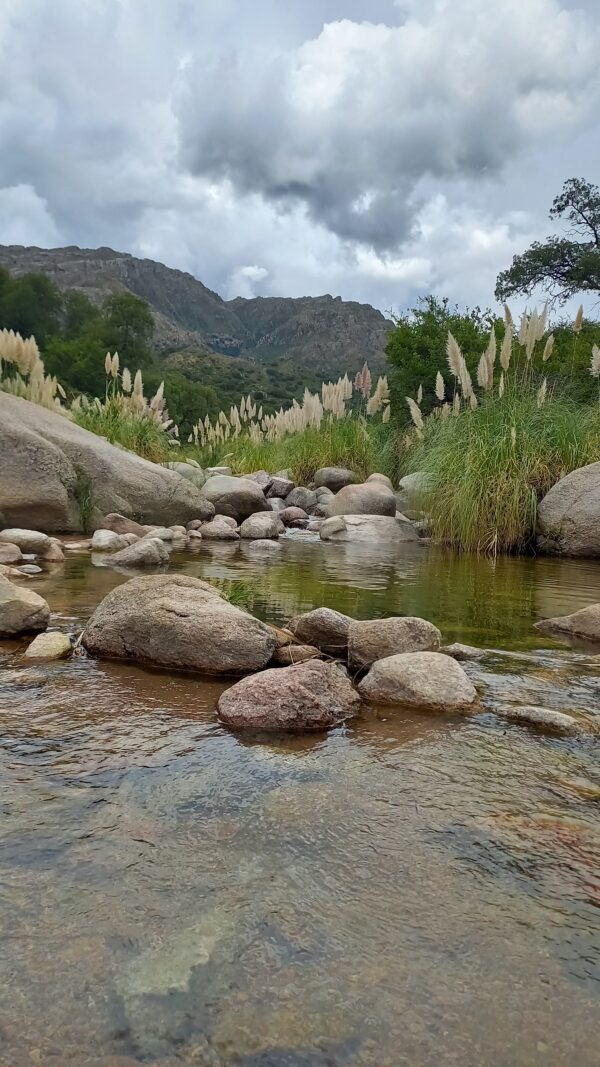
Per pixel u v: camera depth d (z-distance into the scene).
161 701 2.41
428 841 1.50
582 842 1.52
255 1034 0.95
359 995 1.03
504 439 8.45
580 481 7.89
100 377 49.28
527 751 2.05
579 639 3.62
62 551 6.57
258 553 7.28
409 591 4.98
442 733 2.19
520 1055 0.93
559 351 15.20
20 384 9.65
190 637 2.80
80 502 7.92
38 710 2.27
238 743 2.05
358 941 1.15
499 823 1.59
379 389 13.55
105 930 1.15
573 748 2.09
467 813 1.64
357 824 1.56
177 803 1.64
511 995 1.04
